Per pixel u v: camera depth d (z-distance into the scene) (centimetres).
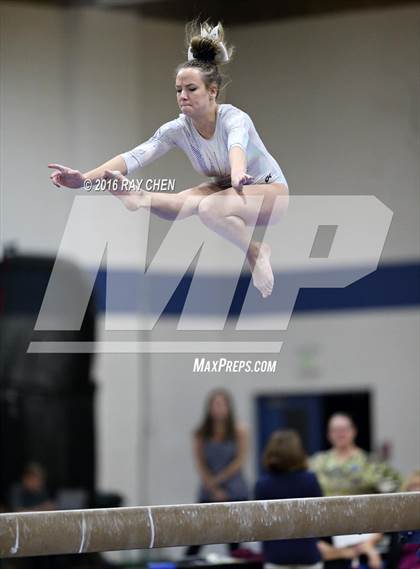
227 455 1458
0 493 1433
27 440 1430
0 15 1591
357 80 1054
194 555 1376
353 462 1133
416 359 1672
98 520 502
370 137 947
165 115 1423
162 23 1445
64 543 494
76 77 1595
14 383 1379
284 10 1103
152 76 1464
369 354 1717
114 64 1577
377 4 1042
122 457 1736
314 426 1780
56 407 1441
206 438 1467
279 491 917
